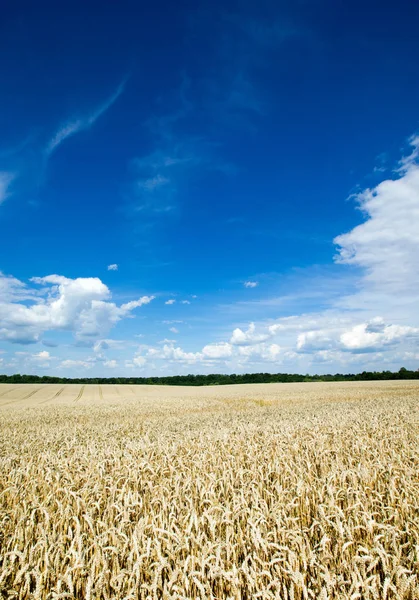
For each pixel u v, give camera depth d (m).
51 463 8.94
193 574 3.53
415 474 7.07
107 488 6.51
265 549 3.99
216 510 5.09
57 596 3.36
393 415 18.56
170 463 8.55
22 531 4.81
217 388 72.69
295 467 7.71
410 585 3.62
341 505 5.94
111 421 23.03
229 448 10.35
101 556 3.94
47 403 43.50
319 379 117.00
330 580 3.38
